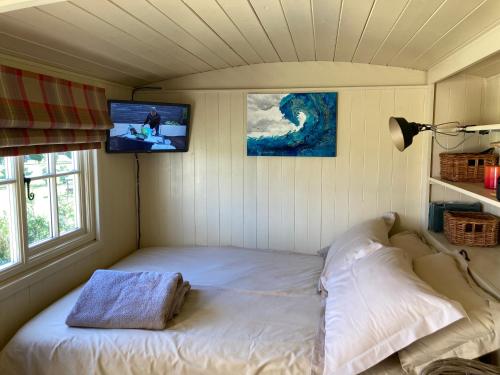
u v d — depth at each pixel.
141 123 2.82
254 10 1.80
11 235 2.00
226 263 2.71
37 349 1.71
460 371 1.26
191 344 1.68
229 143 3.06
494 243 2.26
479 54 1.84
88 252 2.54
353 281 1.79
